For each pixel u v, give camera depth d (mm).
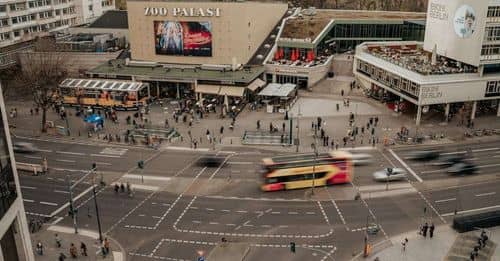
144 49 131125
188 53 127688
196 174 78375
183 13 124688
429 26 113625
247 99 116125
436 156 83500
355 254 57594
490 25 94438
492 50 96625
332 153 76688
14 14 140750
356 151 85750
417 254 57219
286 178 72250
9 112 110375
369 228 62625
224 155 85562
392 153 85000
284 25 139250
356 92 119812
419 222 64062
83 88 114438
